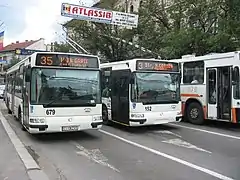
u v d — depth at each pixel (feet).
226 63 45.27
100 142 35.58
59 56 35.42
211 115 47.83
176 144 33.99
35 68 34.68
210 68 47.96
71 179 21.91
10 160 26.81
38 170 23.76
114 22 73.92
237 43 68.39
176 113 43.55
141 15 105.19
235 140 36.29
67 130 34.99
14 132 42.27
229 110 44.68
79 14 70.69
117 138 38.06
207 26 82.12
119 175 22.76
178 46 78.69
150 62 42.75
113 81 47.50
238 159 27.17
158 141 35.91
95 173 23.35
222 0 73.15
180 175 22.58
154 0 105.09
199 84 50.01
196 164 25.54
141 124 41.45
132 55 110.32
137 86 41.78
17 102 49.70
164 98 43.01
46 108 34.35
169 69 43.88
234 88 43.78
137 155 28.96
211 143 34.45
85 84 36.27
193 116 51.19
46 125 34.14
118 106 45.73
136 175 22.71
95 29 112.16
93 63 37.01
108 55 115.34
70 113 35.14
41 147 33.12
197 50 78.18
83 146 33.40
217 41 69.77
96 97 36.65
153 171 23.67
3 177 21.98
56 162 26.84
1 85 137.90
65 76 35.50
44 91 34.55
